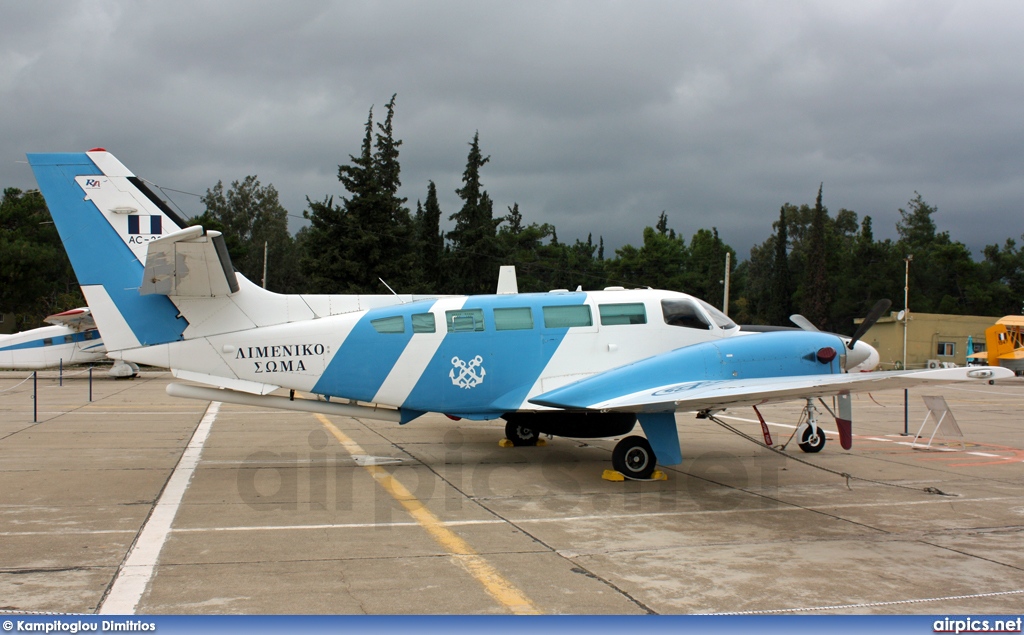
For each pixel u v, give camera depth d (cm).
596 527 669
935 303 6044
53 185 875
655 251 5688
